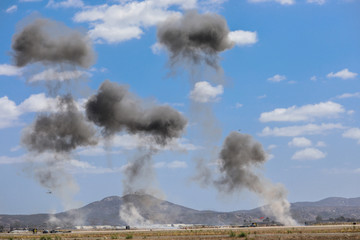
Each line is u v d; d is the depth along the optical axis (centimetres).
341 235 14975
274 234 17325
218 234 18938
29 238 19388
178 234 19950
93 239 17362
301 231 19025
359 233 16138
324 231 18350
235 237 16062
